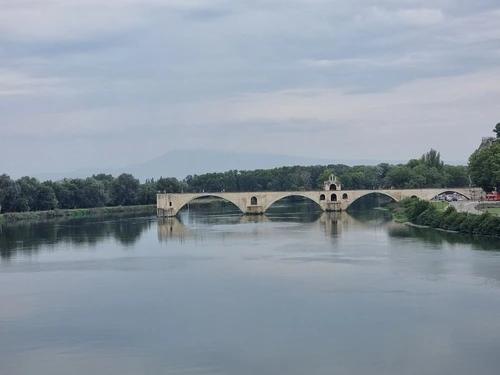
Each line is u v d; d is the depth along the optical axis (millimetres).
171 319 130875
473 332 117125
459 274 162000
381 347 111000
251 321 127562
